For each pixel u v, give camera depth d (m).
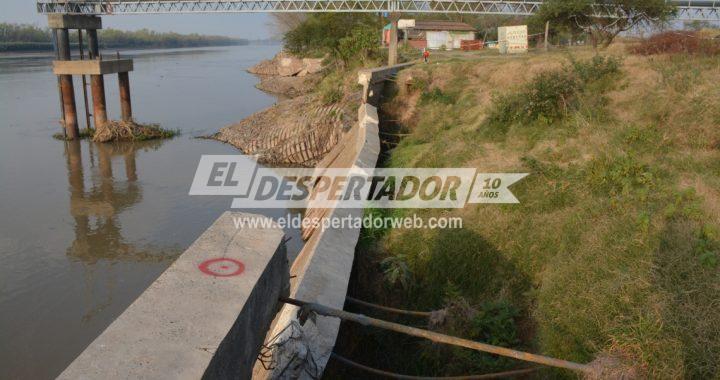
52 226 17.75
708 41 16.50
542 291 6.82
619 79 14.04
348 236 9.31
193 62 100.88
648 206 7.49
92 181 22.59
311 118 25.95
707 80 11.73
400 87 23.12
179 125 34.34
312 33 48.88
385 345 7.43
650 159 9.33
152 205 19.70
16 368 10.91
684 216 6.99
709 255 5.84
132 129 30.48
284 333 4.24
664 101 11.26
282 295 3.69
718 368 4.58
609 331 5.27
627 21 29.19
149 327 2.41
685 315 5.12
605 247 6.67
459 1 38.09
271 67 73.06
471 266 8.48
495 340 6.68
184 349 2.30
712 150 9.49
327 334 5.96
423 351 6.97
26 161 25.78
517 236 8.49
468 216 9.52
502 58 26.03
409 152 14.59
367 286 9.02
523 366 6.21
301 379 4.23
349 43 35.44
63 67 29.88
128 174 23.58
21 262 15.26
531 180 9.80
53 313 12.81
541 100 13.45
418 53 41.75
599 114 12.09
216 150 27.88
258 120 30.89
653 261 6.04
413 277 8.86
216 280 2.82
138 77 66.31
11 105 41.50
